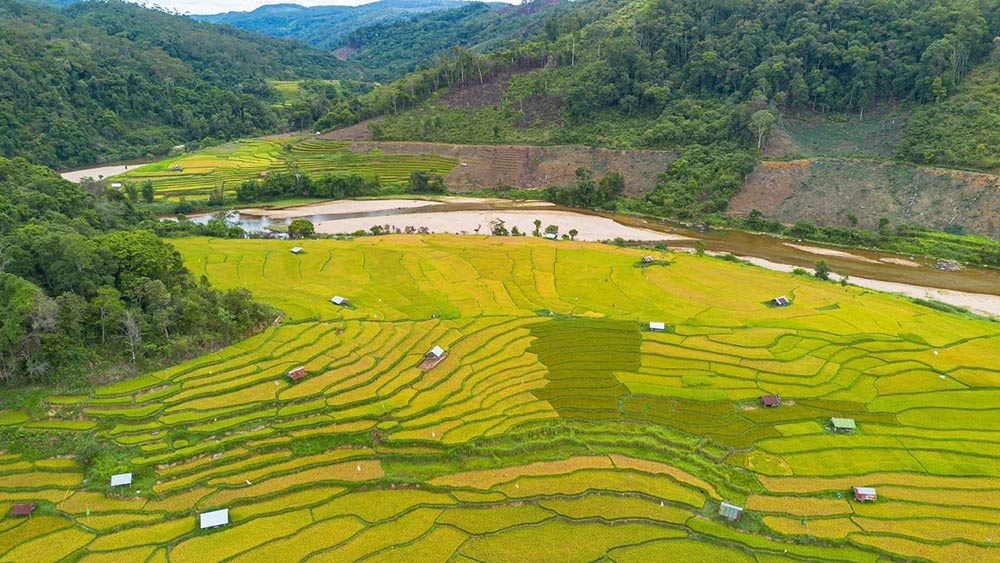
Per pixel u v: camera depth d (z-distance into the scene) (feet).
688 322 273.33
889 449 192.03
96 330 216.54
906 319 276.82
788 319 276.21
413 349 243.81
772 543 159.22
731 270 339.16
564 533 162.30
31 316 196.95
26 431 186.80
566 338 258.57
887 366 236.84
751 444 195.31
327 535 160.15
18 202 288.51
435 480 180.14
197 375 215.51
